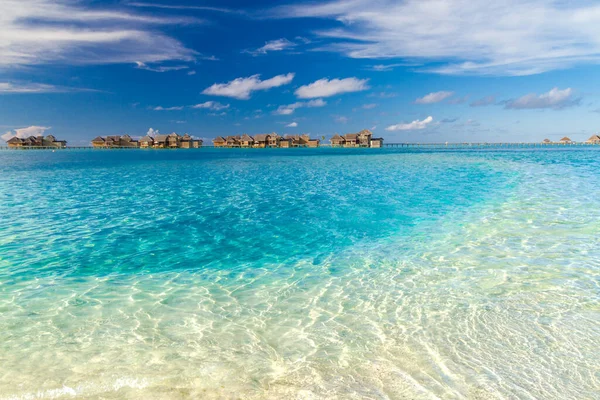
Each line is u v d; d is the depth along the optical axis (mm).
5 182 23672
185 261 8352
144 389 3926
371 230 10641
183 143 138875
